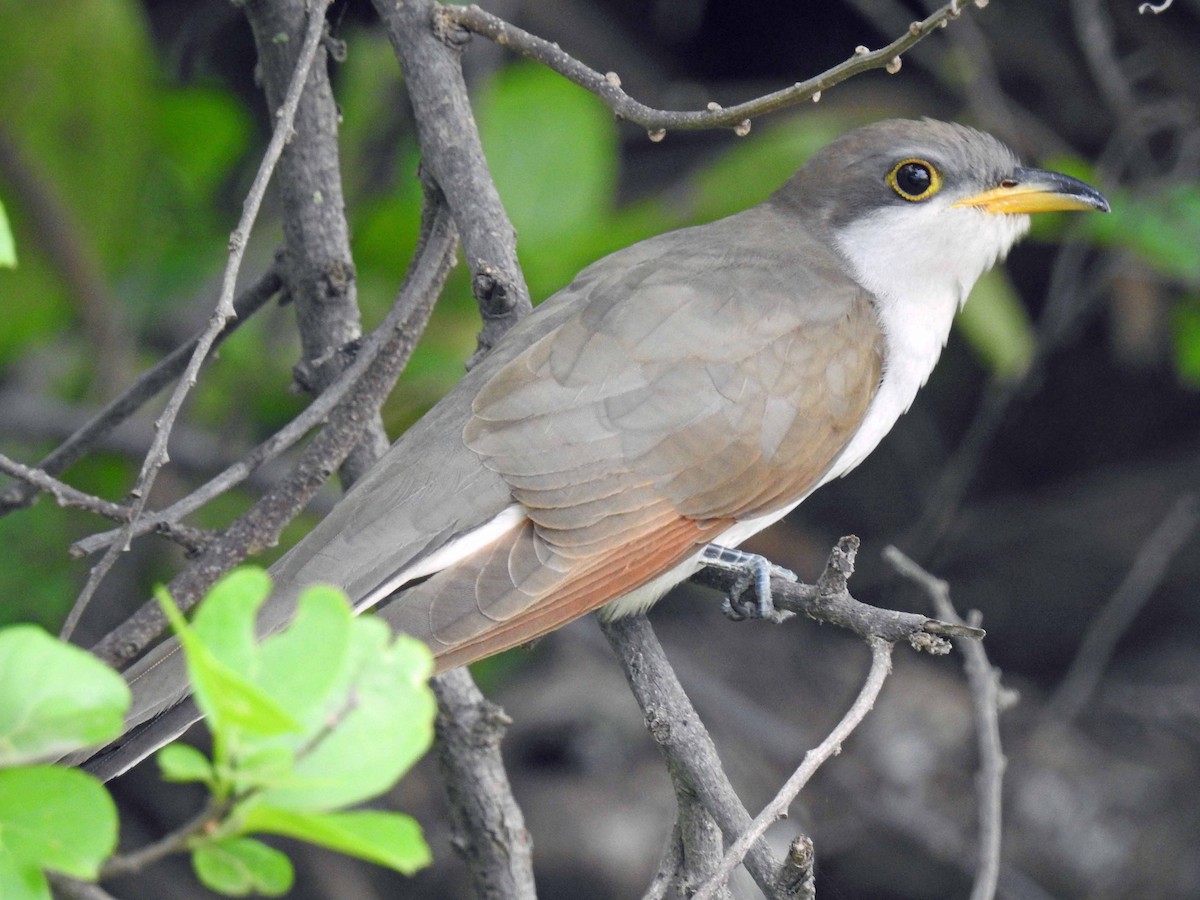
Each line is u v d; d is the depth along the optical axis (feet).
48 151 34.32
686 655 44.70
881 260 27.50
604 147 35.76
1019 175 27.96
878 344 26.23
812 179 28.45
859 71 19.29
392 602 20.68
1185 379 43.47
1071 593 47.34
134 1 40.27
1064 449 48.65
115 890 37.86
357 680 12.41
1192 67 43.52
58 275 35.04
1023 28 44.78
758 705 44.27
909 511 47.85
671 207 36.14
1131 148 38.88
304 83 22.77
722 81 46.75
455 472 22.39
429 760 40.81
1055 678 47.34
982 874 25.54
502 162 35.32
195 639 11.27
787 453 24.26
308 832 11.76
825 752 17.61
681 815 19.66
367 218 34.27
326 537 21.89
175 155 38.17
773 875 17.63
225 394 37.04
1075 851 41.57
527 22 44.29
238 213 40.11
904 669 46.09
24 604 35.24
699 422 23.41
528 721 41.70
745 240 26.76
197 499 21.09
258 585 12.37
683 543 22.97
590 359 23.31
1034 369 38.60
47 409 36.96
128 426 36.09
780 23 46.09
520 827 24.58
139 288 37.22
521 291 24.18
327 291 25.09
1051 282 46.34
